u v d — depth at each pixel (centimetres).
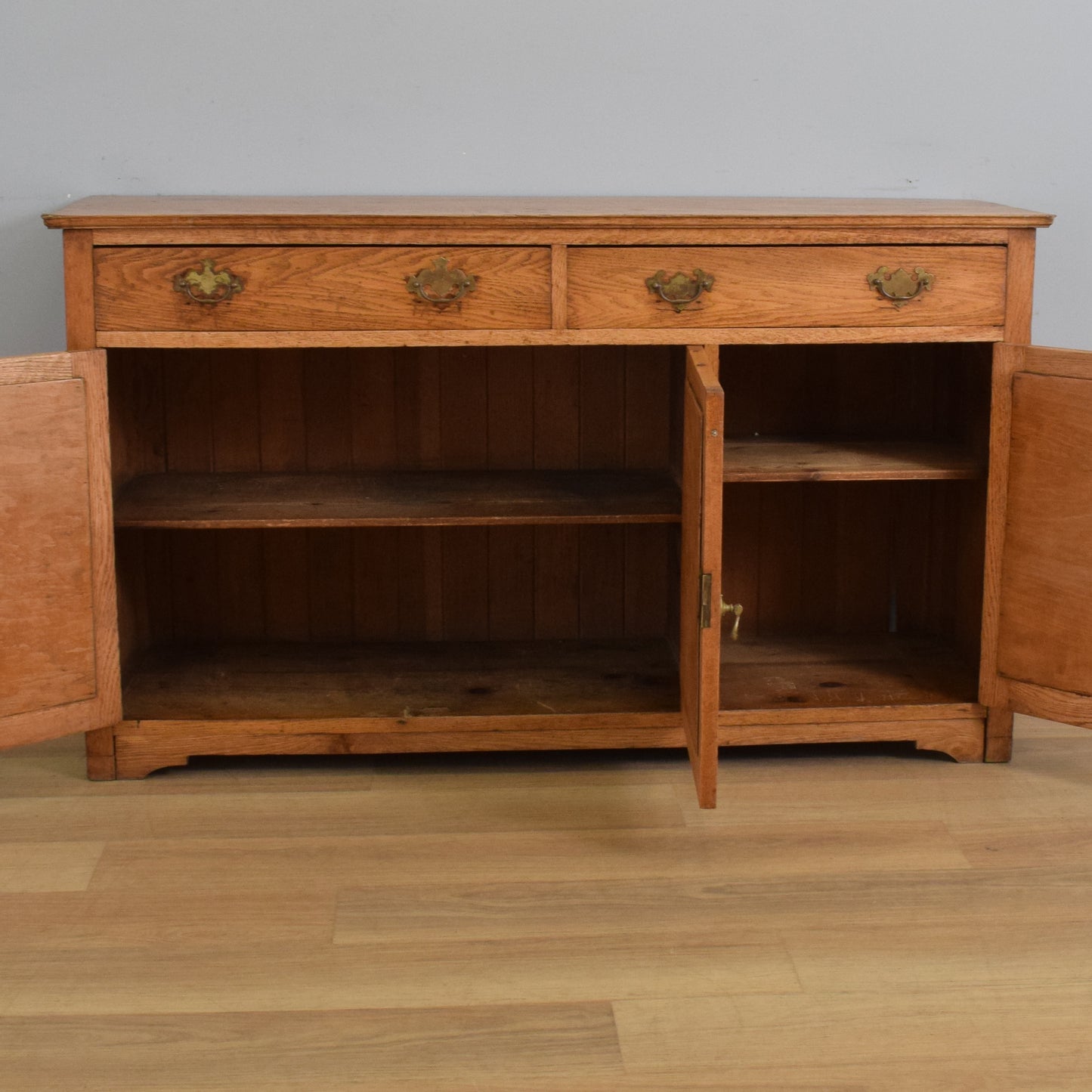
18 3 274
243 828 239
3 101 278
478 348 287
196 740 257
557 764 267
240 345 241
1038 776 261
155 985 194
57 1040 182
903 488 300
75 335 240
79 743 277
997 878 222
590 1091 172
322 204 262
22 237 283
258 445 289
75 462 240
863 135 291
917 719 263
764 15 285
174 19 277
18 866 226
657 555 300
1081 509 243
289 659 289
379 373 287
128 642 279
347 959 200
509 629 302
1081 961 200
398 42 281
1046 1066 177
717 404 216
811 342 248
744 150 291
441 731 258
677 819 243
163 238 236
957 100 291
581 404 291
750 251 243
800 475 255
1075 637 248
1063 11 288
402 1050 180
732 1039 182
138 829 239
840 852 231
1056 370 243
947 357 288
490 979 195
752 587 303
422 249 239
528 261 240
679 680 277
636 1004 189
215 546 294
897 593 305
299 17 279
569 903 215
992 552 255
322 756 272
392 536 296
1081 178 295
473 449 292
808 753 272
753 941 205
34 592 240
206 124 282
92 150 281
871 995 192
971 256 246
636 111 288
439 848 232
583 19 283
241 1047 180
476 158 288
